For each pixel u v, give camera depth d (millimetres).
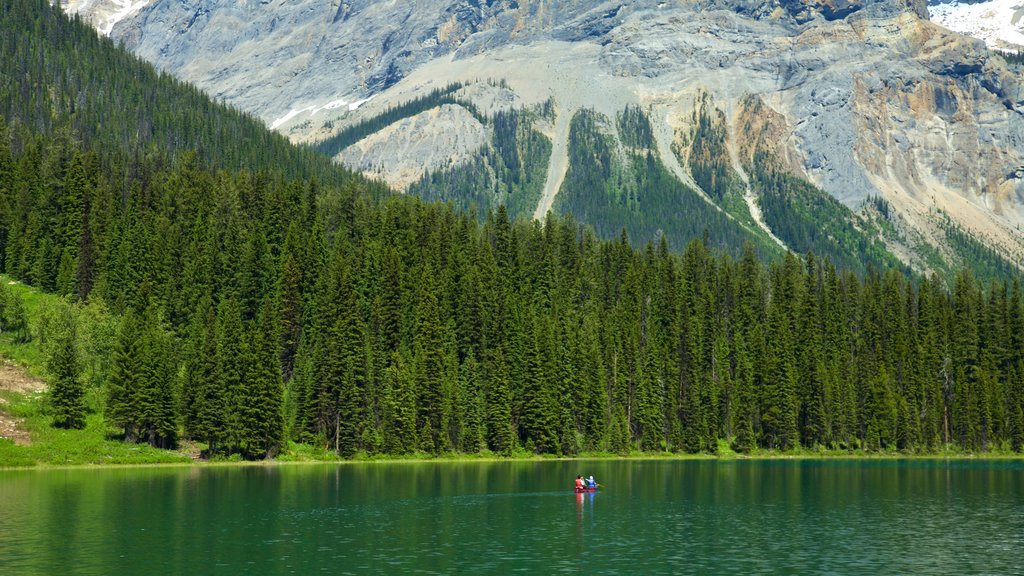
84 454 127000
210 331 141375
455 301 185250
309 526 82875
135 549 70875
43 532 76812
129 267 171750
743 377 193375
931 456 199750
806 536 81312
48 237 178750
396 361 162625
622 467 153000
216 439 140000
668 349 194000
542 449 170375
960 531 84562
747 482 127188
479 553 71625
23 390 137750
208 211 193875
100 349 148750
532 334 171500
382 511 92688
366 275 184125
